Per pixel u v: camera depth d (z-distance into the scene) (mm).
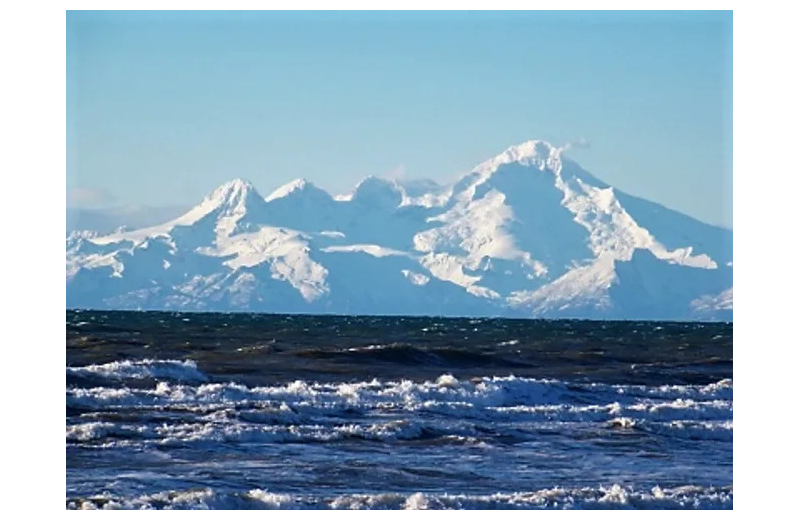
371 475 90438
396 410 119750
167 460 92188
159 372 140250
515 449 103125
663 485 91312
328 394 128125
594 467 97125
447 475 91688
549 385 141250
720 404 132125
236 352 186250
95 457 91875
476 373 174375
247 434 101375
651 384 168625
